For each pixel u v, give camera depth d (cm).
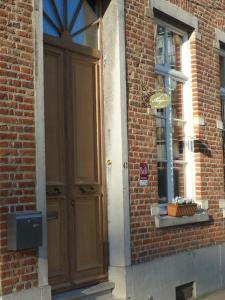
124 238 526
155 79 610
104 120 540
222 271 691
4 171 405
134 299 531
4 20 413
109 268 529
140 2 576
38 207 427
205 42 694
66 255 487
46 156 475
